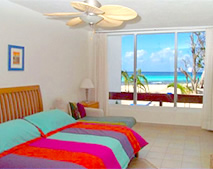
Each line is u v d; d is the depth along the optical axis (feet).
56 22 14.71
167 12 12.77
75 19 9.92
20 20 11.66
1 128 8.50
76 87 17.74
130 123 14.30
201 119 17.38
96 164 7.24
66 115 12.12
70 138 9.56
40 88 13.32
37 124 10.05
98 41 19.48
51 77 14.35
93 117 15.39
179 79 18.43
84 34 18.89
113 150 8.64
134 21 15.21
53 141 9.18
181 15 13.50
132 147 10.34
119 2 10.76
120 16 8.70
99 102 19.66
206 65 16.67
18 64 11.57
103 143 8.93
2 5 10.55
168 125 18.43
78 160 7.25
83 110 15.58
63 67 15.71
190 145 13.83
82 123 12.28
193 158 11.80
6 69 10.88
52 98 14.48
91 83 18.21
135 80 19.58
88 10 7.93
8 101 10.80
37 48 12.99
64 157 7.51
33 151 8.09
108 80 19.76
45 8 12.14
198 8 11.89
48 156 7.61
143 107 19.29
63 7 11.94
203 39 17.58
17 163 7.09
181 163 11.16
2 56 10.64
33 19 12.59
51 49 14.28
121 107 19.98
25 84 12.12
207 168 10.59
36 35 12.87
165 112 18.52
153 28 17.99
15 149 8.19
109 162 7.91
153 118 18.89
